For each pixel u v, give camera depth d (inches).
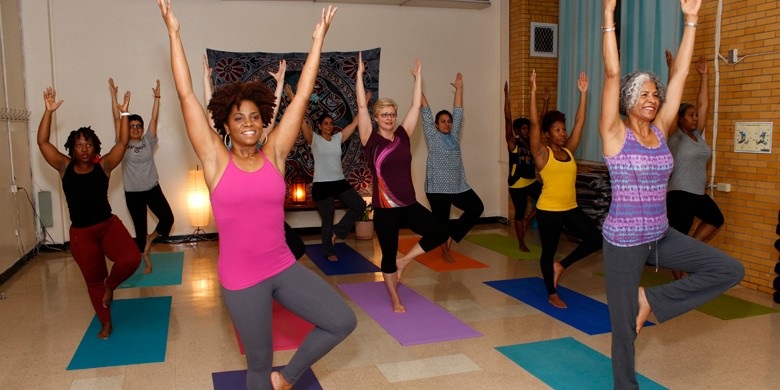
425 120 215.9
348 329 97.4
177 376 129.4
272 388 101.0
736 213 196.9
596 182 248.4
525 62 299.9
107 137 269.4
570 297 184.5
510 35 309.9
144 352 143.0
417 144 309.3
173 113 275.9
